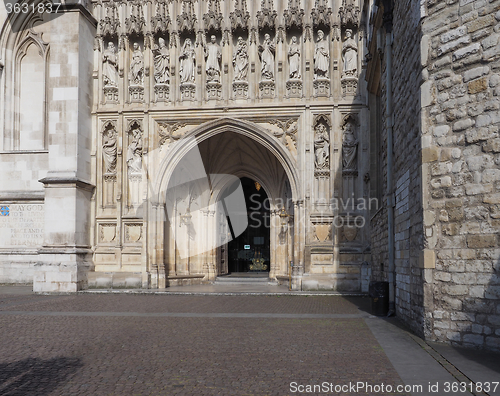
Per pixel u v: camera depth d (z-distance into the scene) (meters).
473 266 7.96
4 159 22.06
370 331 9.65
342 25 20.00
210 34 20.91
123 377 6.21
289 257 22.45
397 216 11.71
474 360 7.03
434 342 8.36
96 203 20.62
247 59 20.56
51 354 7.56
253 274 25.61
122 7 21.22
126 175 20.66
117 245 20.27
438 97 8.65
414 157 9.58
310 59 20.14
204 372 6.45
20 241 21.70
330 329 9.93
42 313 12.62
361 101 19.66
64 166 19.61
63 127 19.73
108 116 20.89
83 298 16.84
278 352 7.67
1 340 8.75
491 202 7.80
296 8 20.12
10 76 22.84
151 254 19.97
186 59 20.73
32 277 21.58
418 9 9.18
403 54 10.93
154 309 13.50
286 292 18.28
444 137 8.51
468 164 8.13
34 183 21.86
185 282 21.78
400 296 11.22
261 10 20.34
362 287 18.84
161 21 20.78
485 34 8.01
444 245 8.38
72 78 19.84
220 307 13.98
